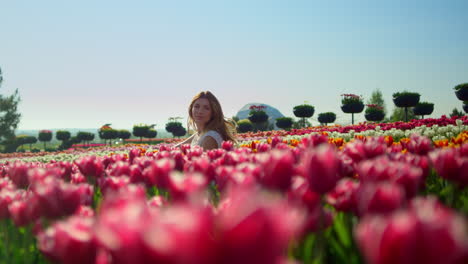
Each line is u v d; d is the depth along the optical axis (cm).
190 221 44
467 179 139
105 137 5266
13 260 136
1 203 152
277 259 45
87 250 78
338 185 130
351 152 206
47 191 131
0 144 4606
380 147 198
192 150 295
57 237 80
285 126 3975
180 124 4872
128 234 50
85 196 157
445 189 158
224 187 153
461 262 47
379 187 89
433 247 47
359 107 3578
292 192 117
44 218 148
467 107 3250
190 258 43
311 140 274
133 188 126
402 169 127
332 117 3891
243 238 43
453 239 47
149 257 46
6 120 4497
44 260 137
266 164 133
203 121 598
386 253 50
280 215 45
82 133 5738
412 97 3158
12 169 261
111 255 64
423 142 226
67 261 77
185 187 103
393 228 49
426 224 49
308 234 114
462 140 379
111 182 168
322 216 115
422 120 1316
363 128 1252
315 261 105
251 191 48
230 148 356
